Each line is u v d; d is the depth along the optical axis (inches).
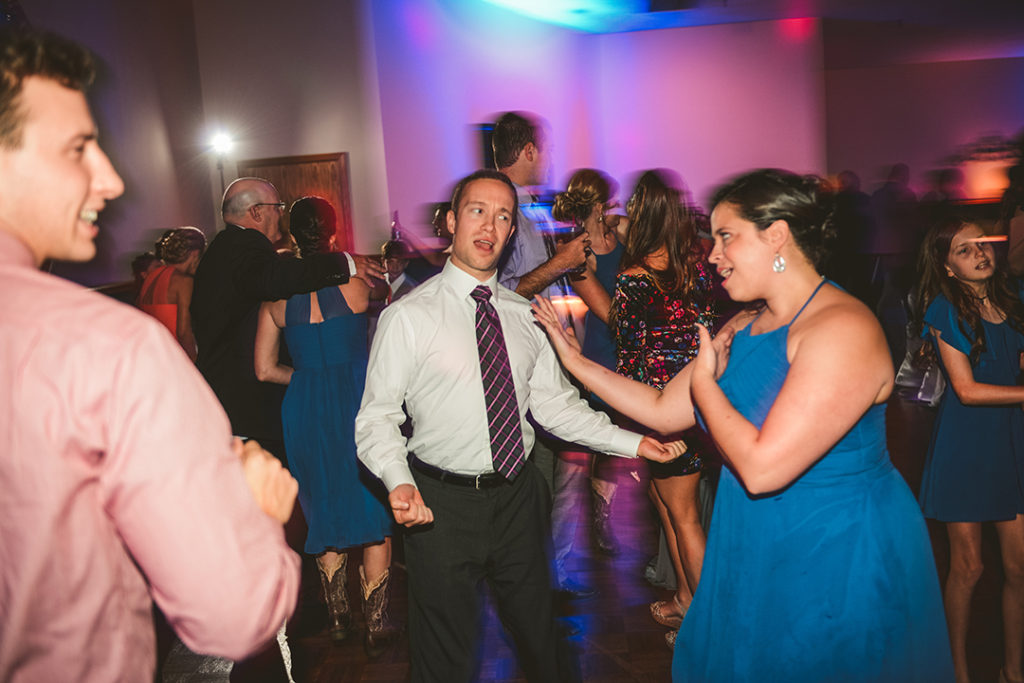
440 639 80.2
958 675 92.2
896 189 373.7
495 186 80.7
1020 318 89.4
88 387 31.5
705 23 460.8
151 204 265.1
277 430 123.5
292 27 302.8
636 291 100.7
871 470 59.1
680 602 112.2
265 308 112.6
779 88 465.1
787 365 59.2
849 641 58.5
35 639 32.4
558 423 85.7
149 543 31.9
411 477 76.5
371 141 302.8
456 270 81.9
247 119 309.6
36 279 33.1
